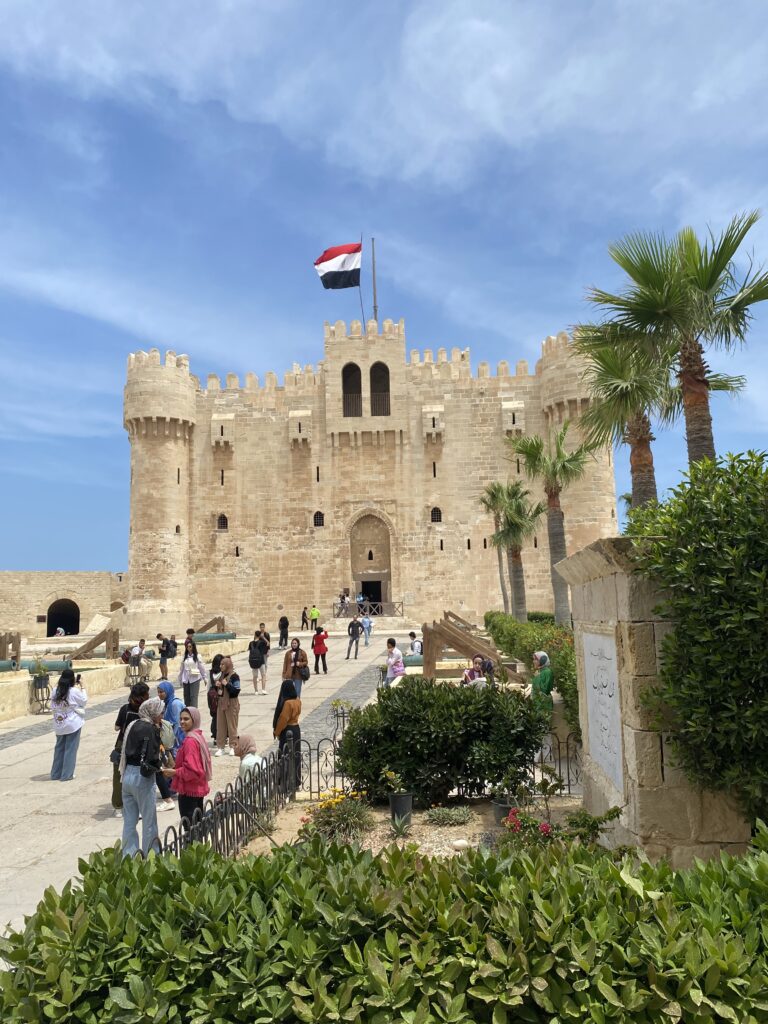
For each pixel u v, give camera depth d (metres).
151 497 50.75
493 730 10.45
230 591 51.75
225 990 4.03
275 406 53.59
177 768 8.83
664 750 6.44
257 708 20.03
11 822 10.51
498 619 36.84
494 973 3.85
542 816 9.17
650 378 15.14
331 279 52.22
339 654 34.47
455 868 4.57
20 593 59.47
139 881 4.71
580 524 47.75
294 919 4.36
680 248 12.65
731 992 3.61
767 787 5.89
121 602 63.00
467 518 50.97
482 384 52.25
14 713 20.27
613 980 3.78
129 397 51.72
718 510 6.22
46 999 3.95
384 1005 3.85
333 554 51.56
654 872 4.48
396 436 52.06
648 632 6.57
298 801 11.09
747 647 5.87
